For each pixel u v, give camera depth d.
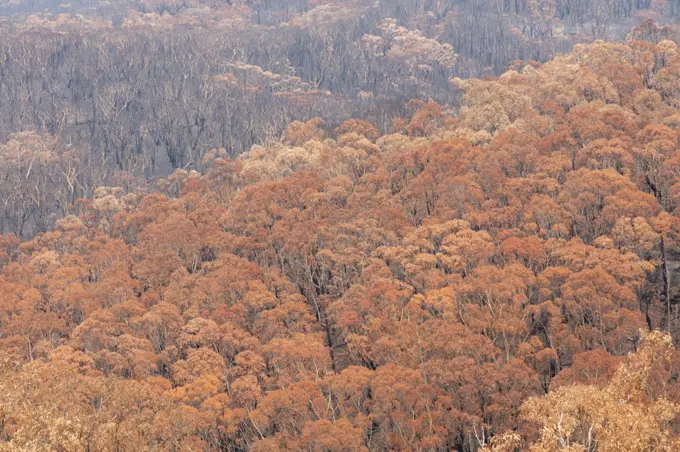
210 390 92.56
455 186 136.75
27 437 60.91
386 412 84.38
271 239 138.62
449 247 115.75
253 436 90.25
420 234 123.56
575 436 57.03
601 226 119.88
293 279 131.12
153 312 114.12
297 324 111.56
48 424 62.72
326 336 113.69
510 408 81.88
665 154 135.75
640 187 134.38
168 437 78.44
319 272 130.50
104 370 104.69
